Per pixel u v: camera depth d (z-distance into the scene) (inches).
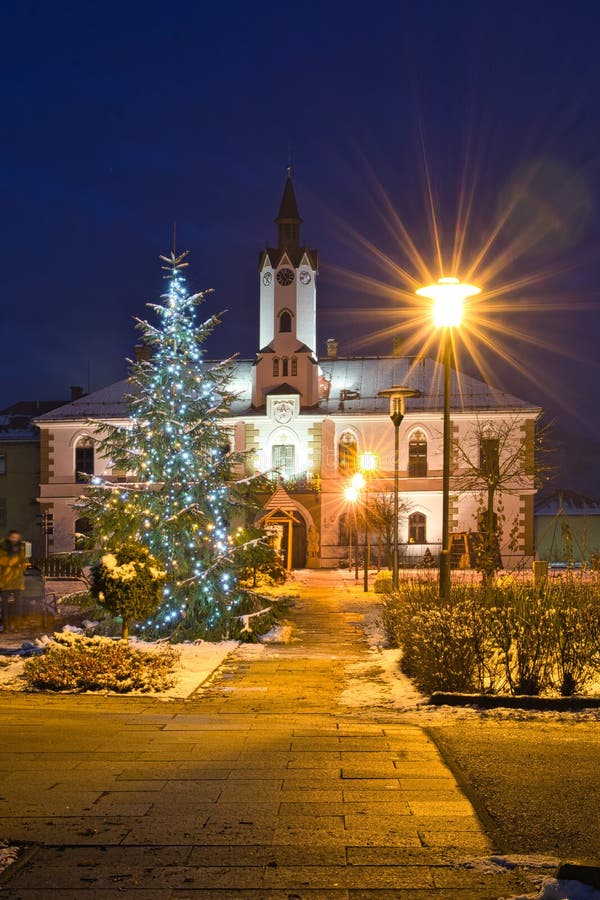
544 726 417.7
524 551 2265.0
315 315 2532.0
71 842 244.1
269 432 2395.4
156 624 863.1
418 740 384.8
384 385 2492.6
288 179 2566.4
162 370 931.3
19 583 1002.7
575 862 211.5
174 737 395.2
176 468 916.6
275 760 343.6
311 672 663.8
